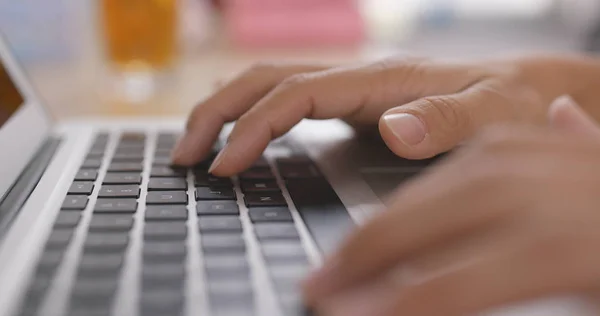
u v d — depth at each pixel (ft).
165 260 0.87
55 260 0.86
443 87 1.51
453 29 4.86
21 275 0.82
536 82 1.77
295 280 0.82
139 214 1.05
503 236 0.68
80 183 1.22
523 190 0.71
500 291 0.66
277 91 1.39
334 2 3.62
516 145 0.76
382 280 0.73
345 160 1.43
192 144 1.38
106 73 2.69
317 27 3.51
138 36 2.58
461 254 0.68
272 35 3.44
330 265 0.77
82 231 0.97
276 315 0.75
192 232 0.98
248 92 1.47
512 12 4.94
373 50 3.48
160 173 1.31
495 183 0.72
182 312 0.75
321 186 1.24
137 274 0.83
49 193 1.16
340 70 1.49
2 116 1.36
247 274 0.84
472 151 0.78
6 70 1.54
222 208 1.09
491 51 4.05
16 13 2.77
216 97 1.44
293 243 0.94
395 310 0.66
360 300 0.72
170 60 2.67
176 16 2.67
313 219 1.05
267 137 1.33
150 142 1.58
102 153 1.47
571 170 0.73
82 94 2.50
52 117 1.74
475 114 1.36
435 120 1.26
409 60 1.59
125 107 2.28
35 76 2.78
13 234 0.96
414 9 4.71
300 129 1.69
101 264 0.85
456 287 0.66
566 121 1.09
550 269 0.66
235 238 0.95
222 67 2.89
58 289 0.79
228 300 0.77
